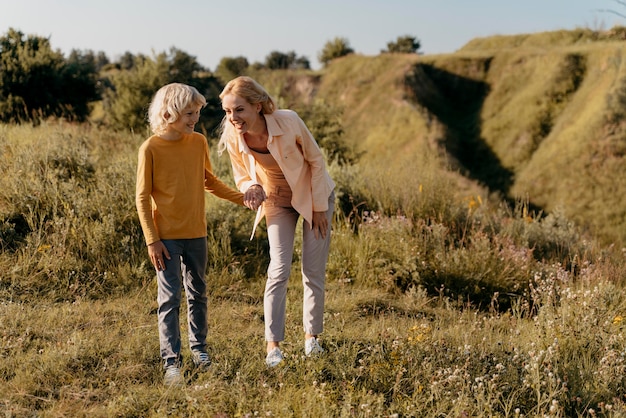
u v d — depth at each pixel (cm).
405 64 4844
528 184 3428
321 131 2009
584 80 4034
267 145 372
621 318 465
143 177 354
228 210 699
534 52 4575
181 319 472
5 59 2286
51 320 443
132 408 323
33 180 658
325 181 397
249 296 562
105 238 597
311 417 316
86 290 532
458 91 4688
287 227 399
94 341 400
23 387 339
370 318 524
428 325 495
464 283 644
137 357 388
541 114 3997
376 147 4178
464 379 358
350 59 5294
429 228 717
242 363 380
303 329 448
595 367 398
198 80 2819
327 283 626
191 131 359
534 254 826
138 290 539
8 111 2228
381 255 661
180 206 362
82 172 704
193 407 321
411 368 376
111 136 984
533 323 489
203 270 378
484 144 4053
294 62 7081
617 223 3012
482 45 5553
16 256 561
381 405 324
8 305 466
